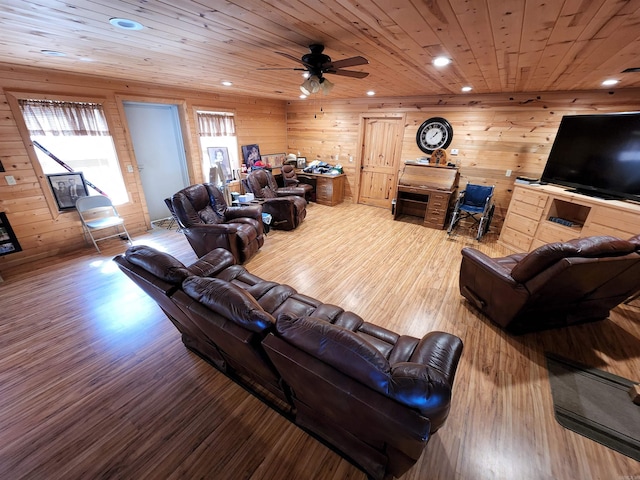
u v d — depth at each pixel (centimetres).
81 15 158
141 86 418
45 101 338
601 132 313
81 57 259
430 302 289
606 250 185
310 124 660
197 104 496
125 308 271
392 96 527
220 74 338
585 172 335
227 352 174
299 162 681
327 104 619
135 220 462
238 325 133
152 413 173
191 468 146
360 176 630
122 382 194
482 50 208
